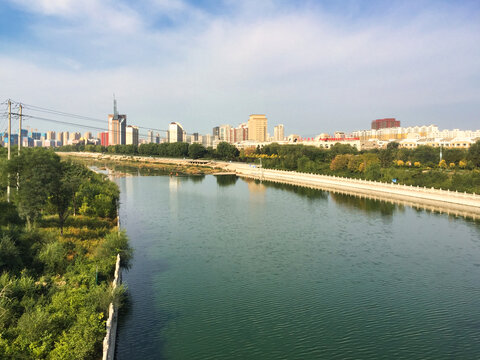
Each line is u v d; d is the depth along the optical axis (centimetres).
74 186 6238
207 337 3816
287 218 9550
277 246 7012
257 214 10088
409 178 13662
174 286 5103
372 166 15225
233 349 3616
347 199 12525
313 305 4562
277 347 3666
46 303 3669
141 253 6550
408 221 9025
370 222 8994
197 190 15262
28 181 5947
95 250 5412
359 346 3700
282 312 4384
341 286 5128
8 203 7050
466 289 5006
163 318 4203
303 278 5412
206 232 8094
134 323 4084
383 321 4188
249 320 4191
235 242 7288
